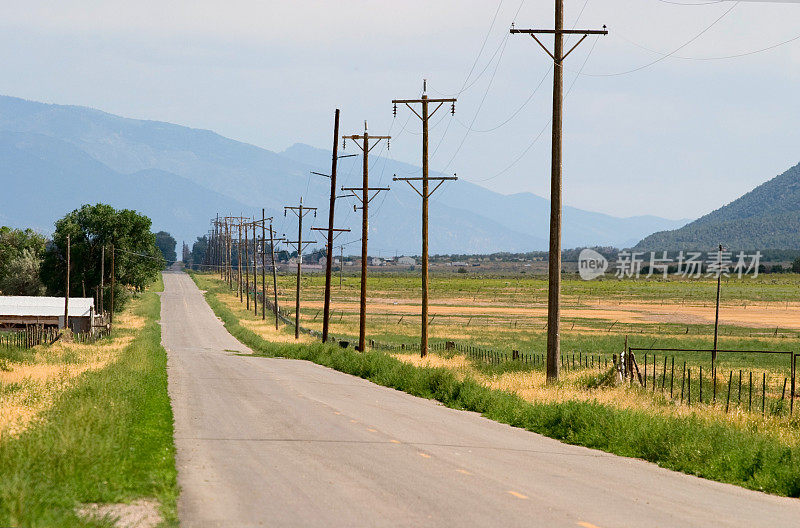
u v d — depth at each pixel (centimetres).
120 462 4191
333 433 6184
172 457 4803
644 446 5756
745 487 4803
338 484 4225
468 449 5647
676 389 10919
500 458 5312
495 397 8369
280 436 5953
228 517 3441
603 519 3647
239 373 12600
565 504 3941
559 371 11012
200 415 7069
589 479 4697
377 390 10388
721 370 14212
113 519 3191
